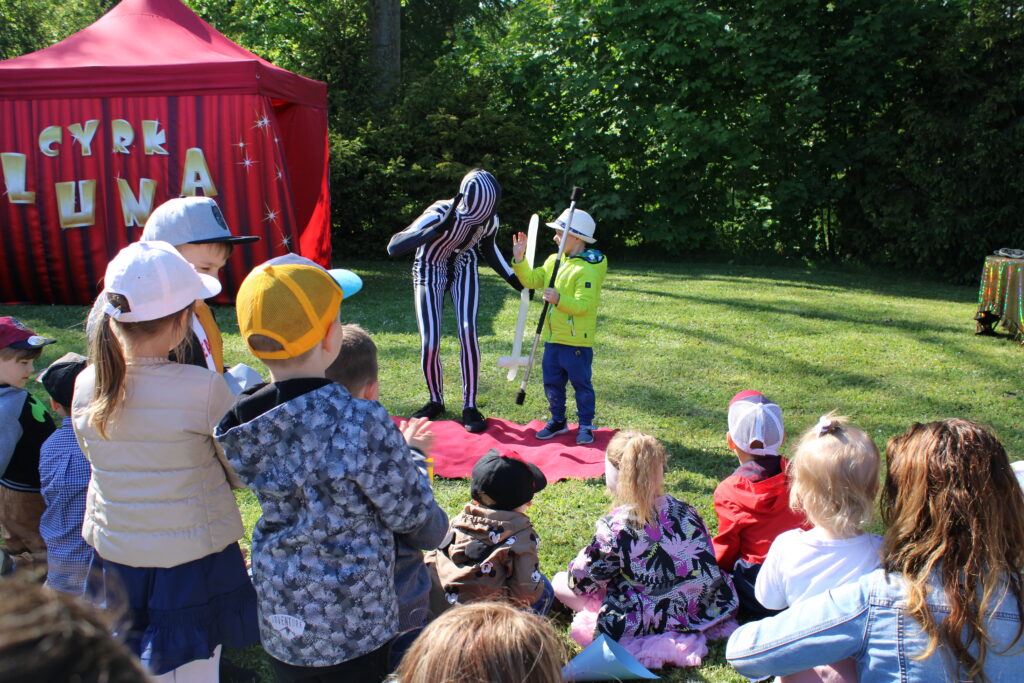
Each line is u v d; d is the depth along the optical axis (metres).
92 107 8.17
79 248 8.39
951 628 1.68
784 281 11.91
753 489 2.96
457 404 5.64
